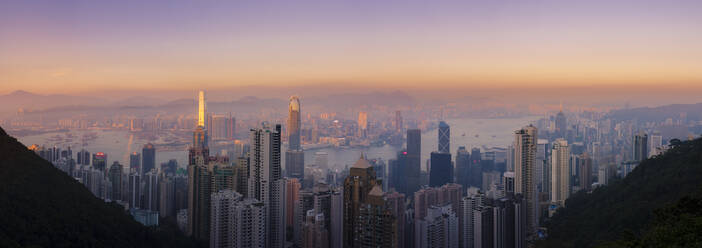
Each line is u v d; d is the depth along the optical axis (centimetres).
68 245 10400
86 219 11494
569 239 12100
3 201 10356
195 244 13750
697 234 5188
